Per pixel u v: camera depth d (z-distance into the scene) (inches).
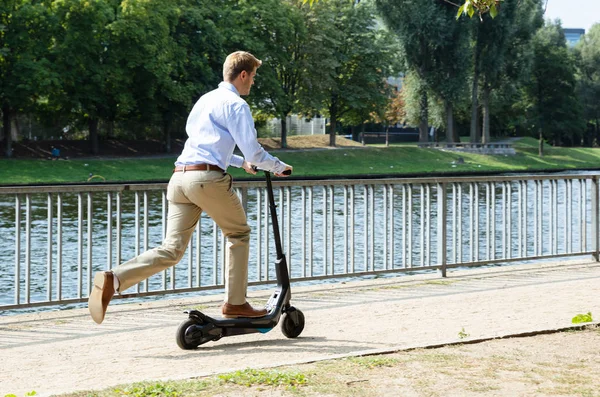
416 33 3304.6
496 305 365.7
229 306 276.5
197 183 258.1
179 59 2815.0
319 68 3294.8
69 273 660.1
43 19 2513.5
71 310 361.7
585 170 3745.1
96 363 253.1
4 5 2522.1
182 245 264.2
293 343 280.8
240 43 3068.4
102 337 300.4
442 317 335.3
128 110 2748.5
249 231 276.8
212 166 259.1
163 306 375.6
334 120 3698.3
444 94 3405.5
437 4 3331.7
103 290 246.8
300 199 1608.0
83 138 3186.5
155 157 2942.9
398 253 796.6
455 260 482.3
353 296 398.3
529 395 198.7
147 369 241.4
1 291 571.2
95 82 2662.4
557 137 5049.2
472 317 334.0
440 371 222.8
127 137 3216.0
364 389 202.4
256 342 283.6
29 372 242.1
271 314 281.3
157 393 197.5
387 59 3612.2
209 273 653.9
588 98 4874.5
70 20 2581.2
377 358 239.8
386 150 3496.6
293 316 289.3
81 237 368.2
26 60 2497.5
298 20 3223.4
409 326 315.0
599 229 535.5
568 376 218.8
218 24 3038.9
